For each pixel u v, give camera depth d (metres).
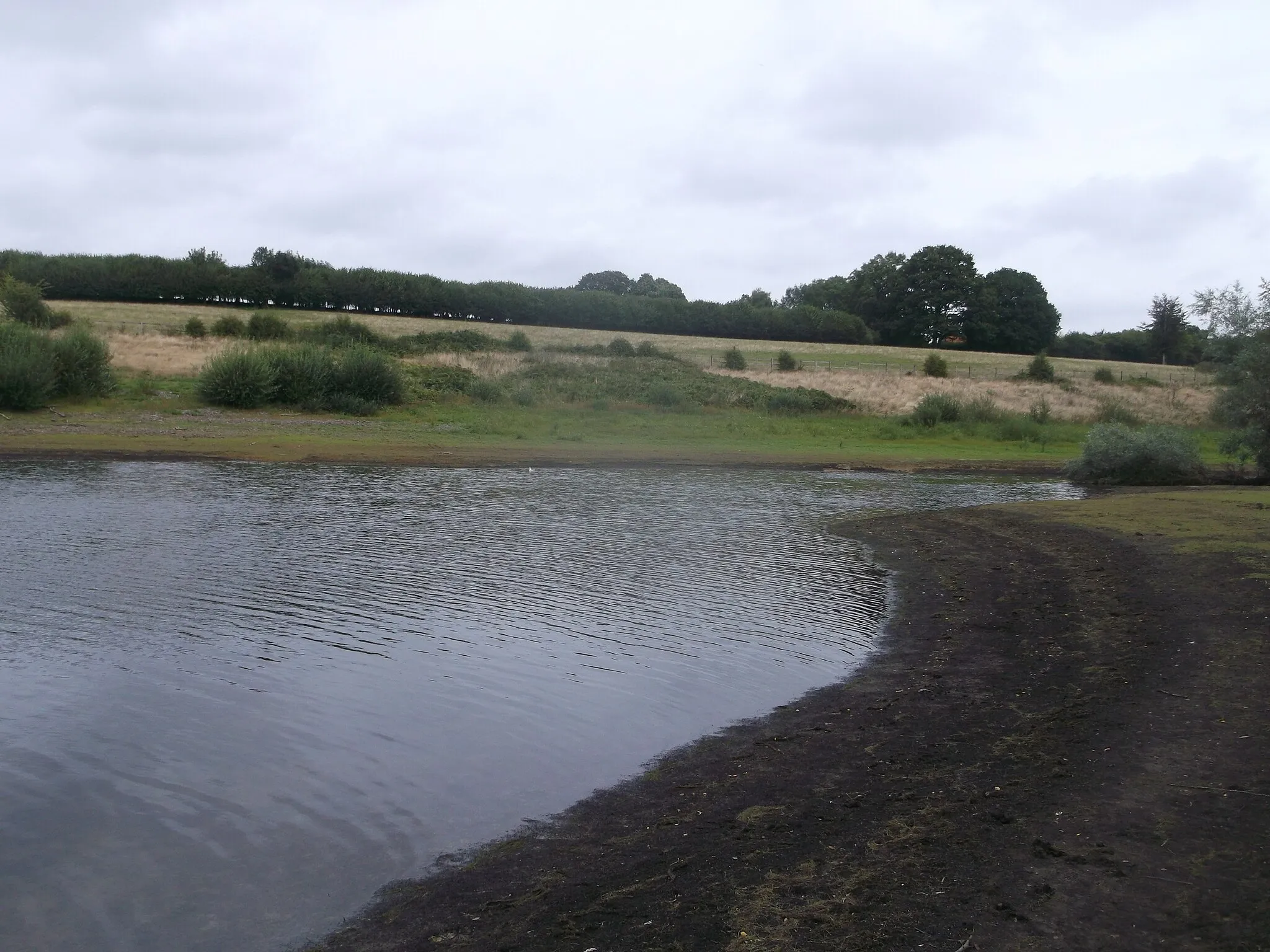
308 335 63.66
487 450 35.41
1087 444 35.03
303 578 14.92
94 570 14.91
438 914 5.91
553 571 16.03
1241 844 6.30
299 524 19.75
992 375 77.62
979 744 8.55
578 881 6.29
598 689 10.35
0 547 16.41
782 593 15.02
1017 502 26.45
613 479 30.03
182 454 31.06
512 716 9.51
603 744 8.87
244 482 26.14
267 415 40.97
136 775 7.91
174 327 68.94
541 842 6.91
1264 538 18.05
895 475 35.38
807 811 7.27
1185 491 29.45
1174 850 6.26
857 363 81.56
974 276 120.69
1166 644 11.41
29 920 5.87
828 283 149.25
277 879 6.38
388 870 6.51
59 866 6.50
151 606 13.03
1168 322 112.19
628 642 12.11
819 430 46.91
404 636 12.07
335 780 7.94
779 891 5.98
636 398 51.72
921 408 50.44
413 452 34.09
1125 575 15.58
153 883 6.32
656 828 7.08
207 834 6.98
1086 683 10.20
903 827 6.84
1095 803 7.03
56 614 12.45
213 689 10.01
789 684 10.73
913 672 11.02
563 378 55.16
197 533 18.36
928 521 22.58
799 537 20.34
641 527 20.91
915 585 15.89
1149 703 9.31
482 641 11.95
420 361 56.41
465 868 6.52
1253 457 34.88
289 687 10.13
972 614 13.78
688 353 78.88
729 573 16.42
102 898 6.13
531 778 8.05
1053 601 14.33
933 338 120.38
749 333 107.38
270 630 12.14
